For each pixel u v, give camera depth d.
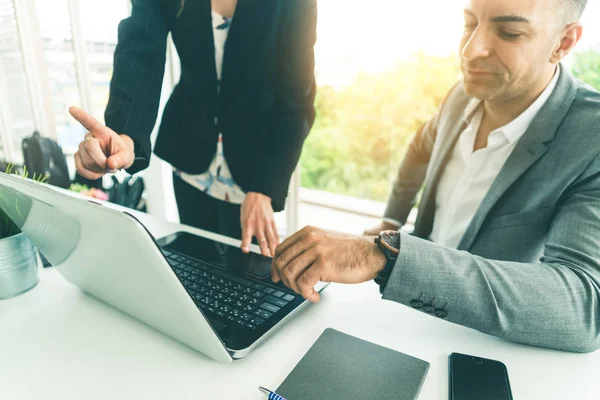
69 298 0.56
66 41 2.03
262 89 0.94
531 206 0.74
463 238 0.85
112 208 0.31
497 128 0.89
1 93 2.13
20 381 0.41
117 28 0.88
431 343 0.48
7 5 1.99
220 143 1.04
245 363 0.44
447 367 0.44
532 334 0.46
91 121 0.67
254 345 0.45
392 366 0.42
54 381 0.41
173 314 0.40
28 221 0.47
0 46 2.08
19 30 2.02
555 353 0.47
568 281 0.48
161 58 0.89
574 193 0.66
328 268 0.47
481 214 0.81
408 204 1.21
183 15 0.90
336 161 3.75
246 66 0.92
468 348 0.47
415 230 1.13
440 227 1.05
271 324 0.48
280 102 0.94
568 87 0.77
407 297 0.47
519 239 0.76
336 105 3.51
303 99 0.94
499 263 0.50
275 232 0.82
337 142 3.64
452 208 1.00
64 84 2.12
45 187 0.37
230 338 0.45
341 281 0.48
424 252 0.47
